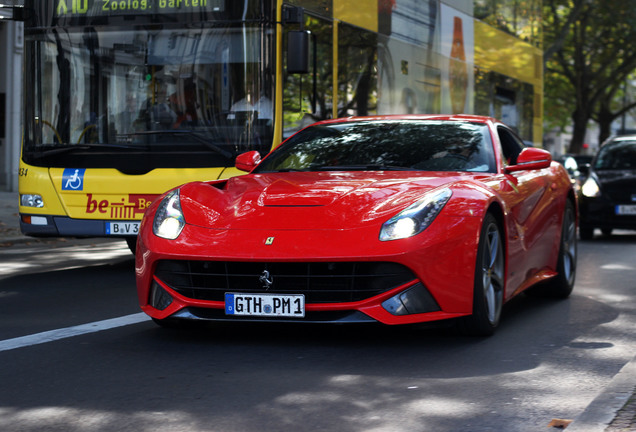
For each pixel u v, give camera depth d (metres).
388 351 5.20
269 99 9.05
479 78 14.46
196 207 5.50
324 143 6.56
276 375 4.64
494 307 5.68
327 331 5.77
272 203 5.39
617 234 15.23
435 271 5.10
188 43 9.16
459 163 6.20
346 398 4.18
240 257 5.08
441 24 12.95
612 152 14.27
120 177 9.04
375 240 5.05
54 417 3.89
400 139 6.48
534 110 17.72
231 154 8.98
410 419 3.85
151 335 5.72
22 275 9.14
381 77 11.13
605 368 4.80
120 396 4.24
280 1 9.09
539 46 18.19
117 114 9.22
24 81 9.50
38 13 9.48
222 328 5.89
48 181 9.20
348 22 10.36
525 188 6.45
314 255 5.01
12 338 5.65
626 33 36.47
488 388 4.38
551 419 3.85
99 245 12.82
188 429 3.71
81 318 6.40
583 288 8.17
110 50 9.30
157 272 5.42
